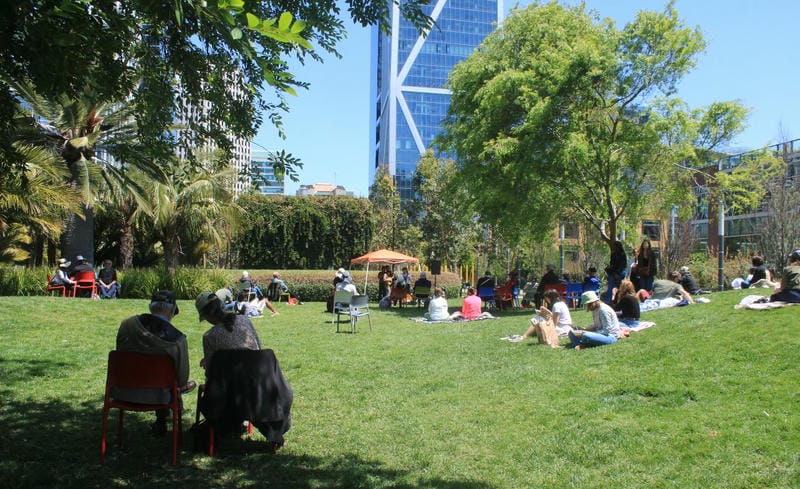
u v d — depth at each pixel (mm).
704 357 7574
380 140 128375
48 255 31250
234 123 5828
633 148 19422
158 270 21688
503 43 22281
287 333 13641
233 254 38594
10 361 8625
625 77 19922
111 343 10766
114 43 4316
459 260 45812
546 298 12062
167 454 5203
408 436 5910
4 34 3625
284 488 4496
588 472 4824
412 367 9336
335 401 7289
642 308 13312
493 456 5297
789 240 28047
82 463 4832
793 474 4328
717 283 32125
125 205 27516
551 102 18953
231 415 5047
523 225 22094
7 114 4715
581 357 8977
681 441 5164
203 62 5113
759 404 5719
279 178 5406
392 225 48281
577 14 22328
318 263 40062
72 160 18562
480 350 10695
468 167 21969
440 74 113125
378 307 23781
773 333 7871
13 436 5430
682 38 19656
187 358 5215
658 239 38812
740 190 21953
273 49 4441
